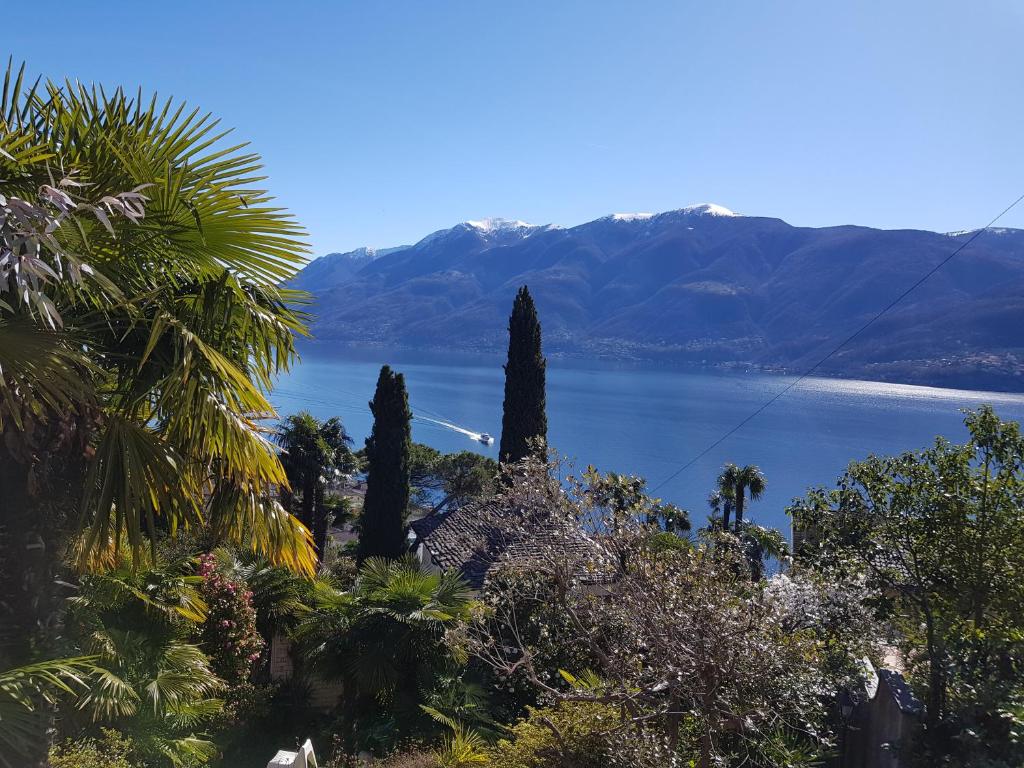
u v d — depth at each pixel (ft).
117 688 22.45
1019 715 18.47
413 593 39.11
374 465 88.94
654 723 22.97
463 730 32.99
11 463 14.33
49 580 15.02
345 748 35.01
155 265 15.31
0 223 10.38
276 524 17.63
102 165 13.69
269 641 46.55
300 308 17.40
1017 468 23.93
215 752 28.37
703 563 20.84
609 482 23.71
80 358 13.05
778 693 20.24
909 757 22.24
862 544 27.32
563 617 26.55
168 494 15.53
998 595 23.44
